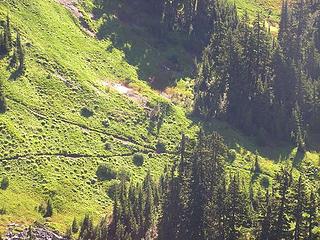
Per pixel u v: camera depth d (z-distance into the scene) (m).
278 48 125.06
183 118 115.19
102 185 92.06
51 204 82.25
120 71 123.75
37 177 87.19
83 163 94.56
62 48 117.94
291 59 125.00
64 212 83.56
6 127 92.19
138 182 94.44
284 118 118.88
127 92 116.88
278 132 118.06
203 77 125.94
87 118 104.75
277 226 72.62
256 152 112.62
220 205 76.62
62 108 103.50
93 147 99.12
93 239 78.38
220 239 76.38
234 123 118.56
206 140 81.88
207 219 77.56
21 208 80.06
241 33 124.56
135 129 107.56
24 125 95.31
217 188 77.56
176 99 121.56
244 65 120.75
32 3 123.25
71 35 124.56
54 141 95.81
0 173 84.81
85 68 117.25
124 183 86.25
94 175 93.31
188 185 79.12
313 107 124.12
